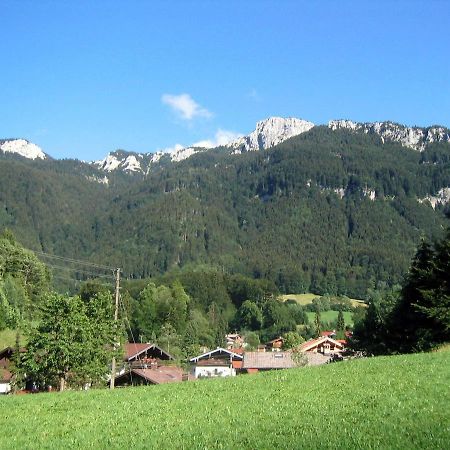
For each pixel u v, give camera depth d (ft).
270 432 67.05
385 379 93.91
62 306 153.28
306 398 85.30
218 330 447.83
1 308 217.56
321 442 60.44
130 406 93.04
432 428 61.62
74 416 88.28
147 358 257.55
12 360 168.25
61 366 152.35
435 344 157.58
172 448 64.28
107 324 162.50
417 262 177.17
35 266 299.17
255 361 273.75
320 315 558.97
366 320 205.16
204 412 82.48
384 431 62.28
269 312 506.48
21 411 95.71
